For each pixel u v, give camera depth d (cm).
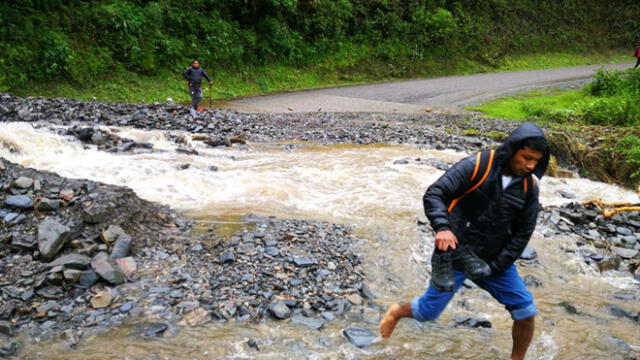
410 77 2992
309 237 593
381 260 567
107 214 548
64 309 426
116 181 752
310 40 2784
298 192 775
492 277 347
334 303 461
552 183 1035
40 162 796
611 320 480
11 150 805
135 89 1911
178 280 477
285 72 2539
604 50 4112
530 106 1908
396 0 3216
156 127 1152
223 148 1045
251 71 2397
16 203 559
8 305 420
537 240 665
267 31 2542
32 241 502
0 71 1603
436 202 314
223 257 518
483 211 319
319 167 929
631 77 2083
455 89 2545
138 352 377
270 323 427
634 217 815
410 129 1397
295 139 1188
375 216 696
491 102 2175
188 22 2242
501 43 3628
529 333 354
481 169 312
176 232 580
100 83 1842
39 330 397
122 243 512
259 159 969
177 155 935
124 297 448
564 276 586
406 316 357
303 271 511
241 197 739
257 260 525
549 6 4131
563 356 409
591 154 1161
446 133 1366
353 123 1470
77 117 1123
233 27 2436
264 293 465
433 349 407
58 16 1891
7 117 1044
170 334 402
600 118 1588
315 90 2442
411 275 550
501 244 328
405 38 3156
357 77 2811
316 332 419
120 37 1981
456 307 483
